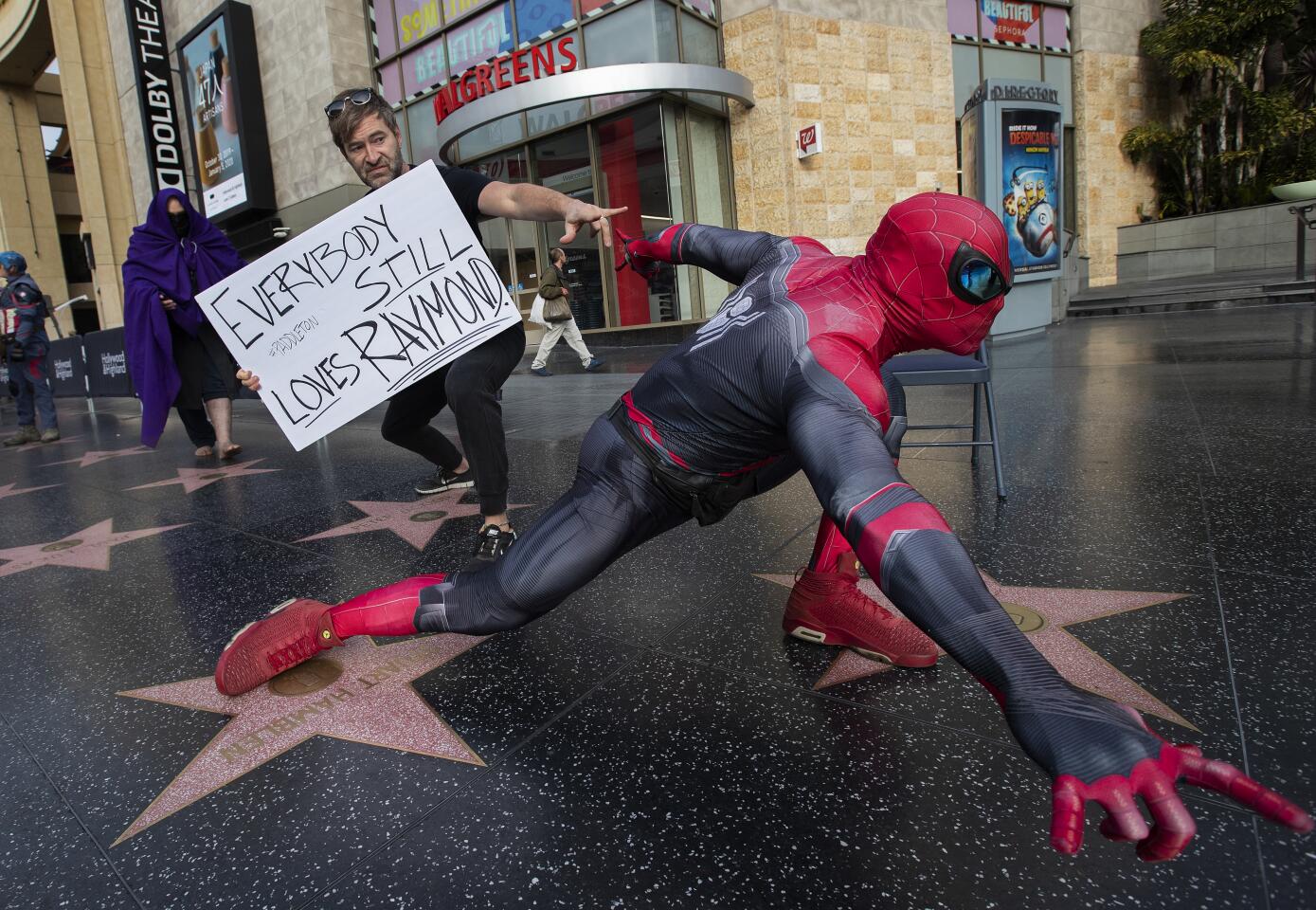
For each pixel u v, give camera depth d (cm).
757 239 161
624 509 148
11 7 2356
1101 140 1631
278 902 125
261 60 1611
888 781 145
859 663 190
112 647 235
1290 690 162
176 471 538
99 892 130
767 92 1225
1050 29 1564
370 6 1493
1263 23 1532
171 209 503
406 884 127
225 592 278
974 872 121
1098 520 279
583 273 1302
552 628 222
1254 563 229
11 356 728
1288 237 1468
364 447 574
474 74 1217
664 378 143
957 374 315
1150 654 182
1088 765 76
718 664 195
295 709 186
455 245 250
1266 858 121
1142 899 114
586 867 128
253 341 252
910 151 1345
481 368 270
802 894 120
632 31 1123
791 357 122
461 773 157
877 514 97
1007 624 89
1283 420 410
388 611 176
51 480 540
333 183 1527
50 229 2769
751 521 308
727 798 144
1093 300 1254
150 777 163
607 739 166
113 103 2145
